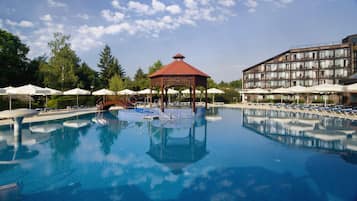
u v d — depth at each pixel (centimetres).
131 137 1143
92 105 3338
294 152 838
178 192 520
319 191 518
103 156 805
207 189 535
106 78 6216
